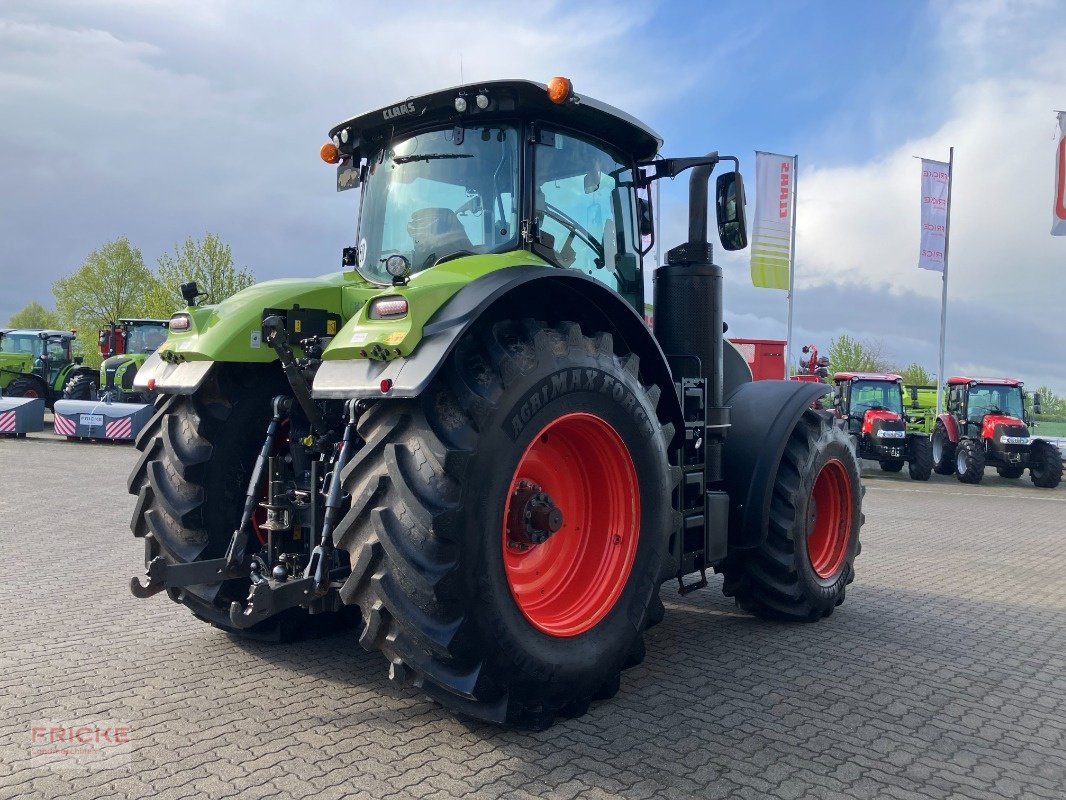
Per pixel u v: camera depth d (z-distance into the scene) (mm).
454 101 3670
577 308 3518
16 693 3357
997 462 15781
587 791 2613
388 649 2814
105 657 3816
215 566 3348
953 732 3186
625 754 2898
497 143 3719
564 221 3840
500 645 2842
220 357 3541
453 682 2787
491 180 3717
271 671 3652
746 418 4613
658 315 4465
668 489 3607
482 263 3305
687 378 4188
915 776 2803
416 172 3943
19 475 11164
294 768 2709
